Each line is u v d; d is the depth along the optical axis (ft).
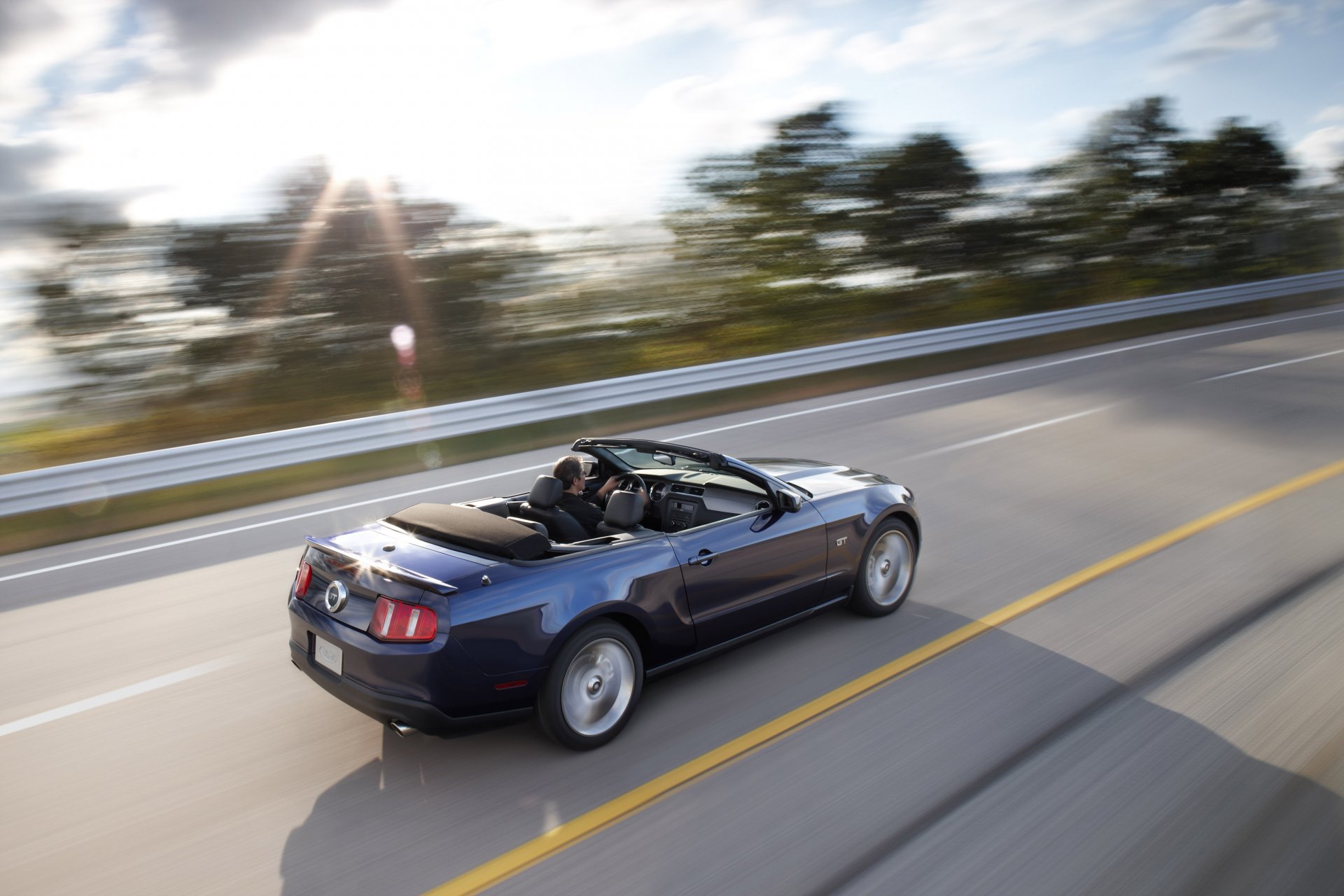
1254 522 22.30
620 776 11.93
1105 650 15.31
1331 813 10.59
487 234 70.95
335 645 11.89
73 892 9.98
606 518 14.33
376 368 68.03
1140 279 92.32
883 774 11.76
